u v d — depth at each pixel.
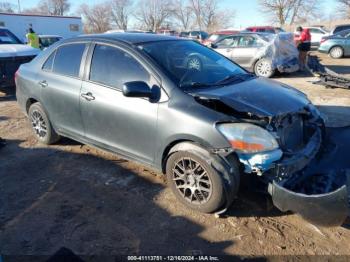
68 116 4.34
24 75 4.95
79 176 4.08
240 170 3.09
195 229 3.10
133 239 2.99
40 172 4.20
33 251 2.86
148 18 61.06
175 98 3.31
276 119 3.10
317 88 9.26
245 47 11.51
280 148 3.07
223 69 4.05
